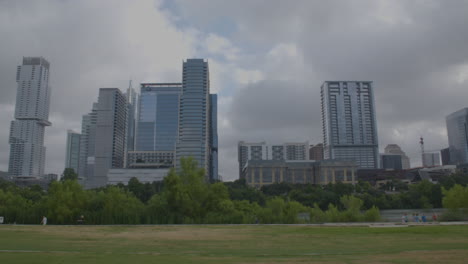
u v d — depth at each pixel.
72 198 80.62
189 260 24.77
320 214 78.81
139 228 58.31
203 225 65.81
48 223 77.94
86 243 35.62
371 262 24.03
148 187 193.38
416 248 30.92
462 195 79.12
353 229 50.19
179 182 84.56
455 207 79.19
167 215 78.62
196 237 42.59
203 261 24.41
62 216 77.25
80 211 79.25
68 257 25.47
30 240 37.50
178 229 55.72
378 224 59.50
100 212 78.75
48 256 25.83
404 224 57.88
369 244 34.34
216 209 85.50
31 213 80.44
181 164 89.12
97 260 24.30
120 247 32.47
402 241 36.19
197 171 88.88
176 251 29.78
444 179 194.62
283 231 49.97
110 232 50.09
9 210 81.69
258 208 86.94
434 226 51.56
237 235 44.84
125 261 24.08
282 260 25.00
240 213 80.50
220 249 31.38
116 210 80.81
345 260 24.92
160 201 86.81
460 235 40.69
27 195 132.00
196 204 83.38
